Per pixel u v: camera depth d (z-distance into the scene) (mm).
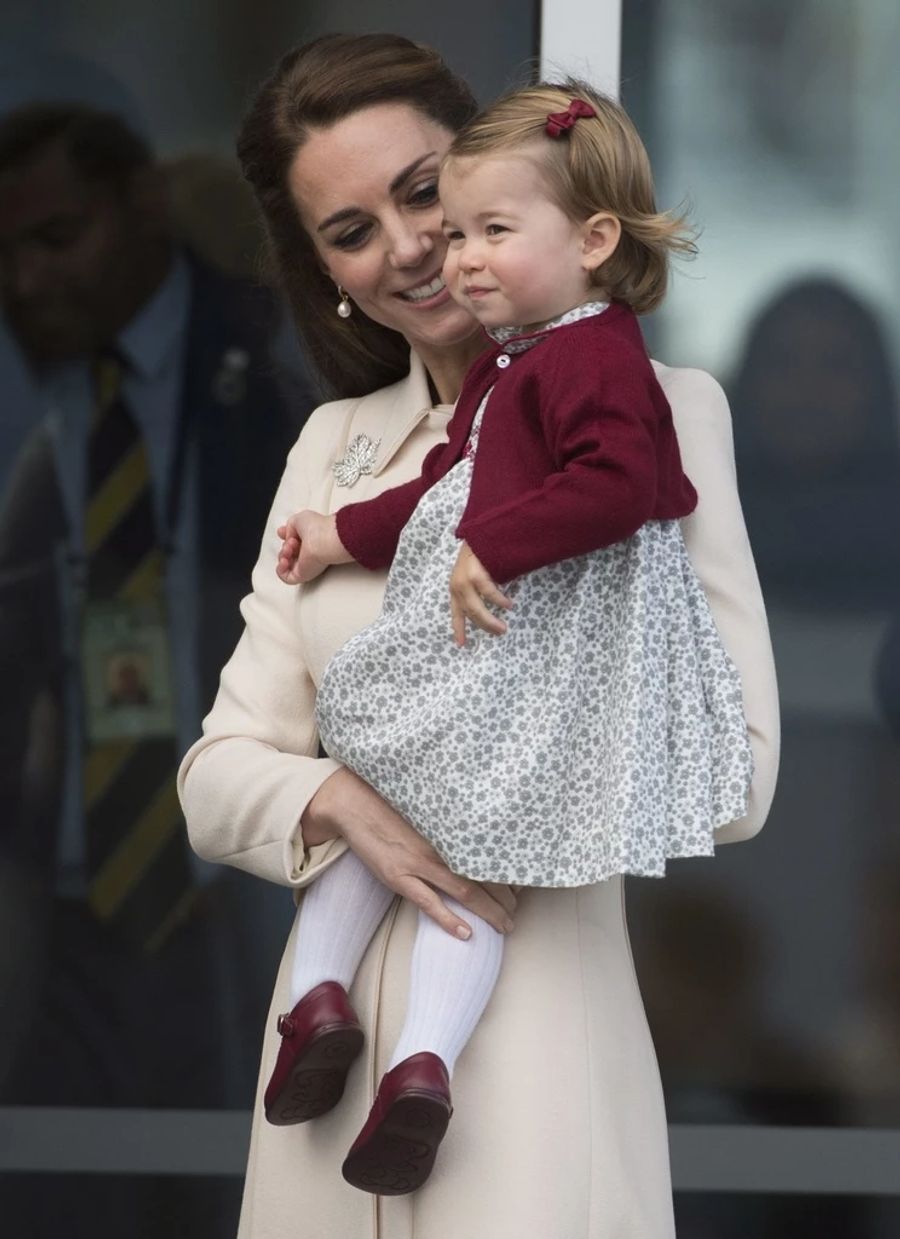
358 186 8227
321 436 9016
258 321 13695
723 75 13336
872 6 13242
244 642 8977
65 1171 13805
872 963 13422
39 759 13820
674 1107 13555
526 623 7445
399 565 7797
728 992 13492
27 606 13812
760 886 13461
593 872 7312
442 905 7715
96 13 13523
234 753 8477
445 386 8797
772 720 7727
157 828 13812
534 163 7480
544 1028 7766
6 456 13766
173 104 13578
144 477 13766
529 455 7449
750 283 13414
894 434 13414
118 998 13781
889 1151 13453
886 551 13438
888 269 13375
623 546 7492
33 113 13602
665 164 13406
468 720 7418
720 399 8273
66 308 13719
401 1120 7281
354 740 7770
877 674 13422
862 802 13398
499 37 13312
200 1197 13805
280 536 8516
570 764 7426
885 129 13320
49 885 13805
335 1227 8117
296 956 8141
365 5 13414
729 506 8000
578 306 7641
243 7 13492
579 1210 7605
